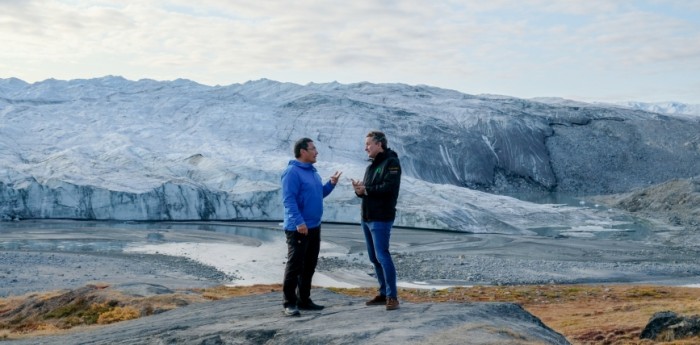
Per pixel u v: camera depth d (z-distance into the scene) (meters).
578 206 146.50
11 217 107.62
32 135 165.38
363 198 10.73
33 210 111.00
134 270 59.12
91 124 182.12
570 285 54.44
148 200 115.06
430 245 83.00
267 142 188.25
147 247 77.44
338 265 64.00
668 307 31.61
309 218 11.18
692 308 30.16
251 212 119.81
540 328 9.77
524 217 117.38
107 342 11.30
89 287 35.25
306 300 11.49
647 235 95.00
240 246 80.00
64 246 77.00
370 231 10.72
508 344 7.77
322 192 11.43
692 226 106.62
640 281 57.19
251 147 176.12
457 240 88.75
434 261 67.00
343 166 148.88
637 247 80.38
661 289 46.94
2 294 45.72
